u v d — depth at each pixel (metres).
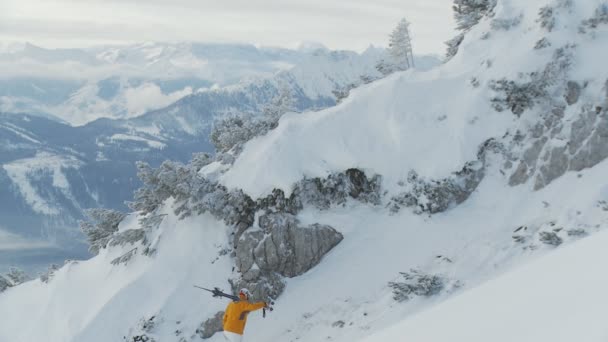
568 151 22.33
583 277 2.60
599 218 18.73
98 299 25.48
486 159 24.20
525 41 25.86
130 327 23.19
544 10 25.52
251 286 23.53
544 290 2.79
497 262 19.12
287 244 24.23
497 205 22.69
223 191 26.19
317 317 21.25
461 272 19.41
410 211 24.19
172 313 23.31
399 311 18.77
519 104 24.50
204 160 33.34
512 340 2.46
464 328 3.12
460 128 24.88
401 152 25.28
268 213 25.42
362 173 25.72
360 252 23.38
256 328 22.52
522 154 23.53
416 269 21.00
